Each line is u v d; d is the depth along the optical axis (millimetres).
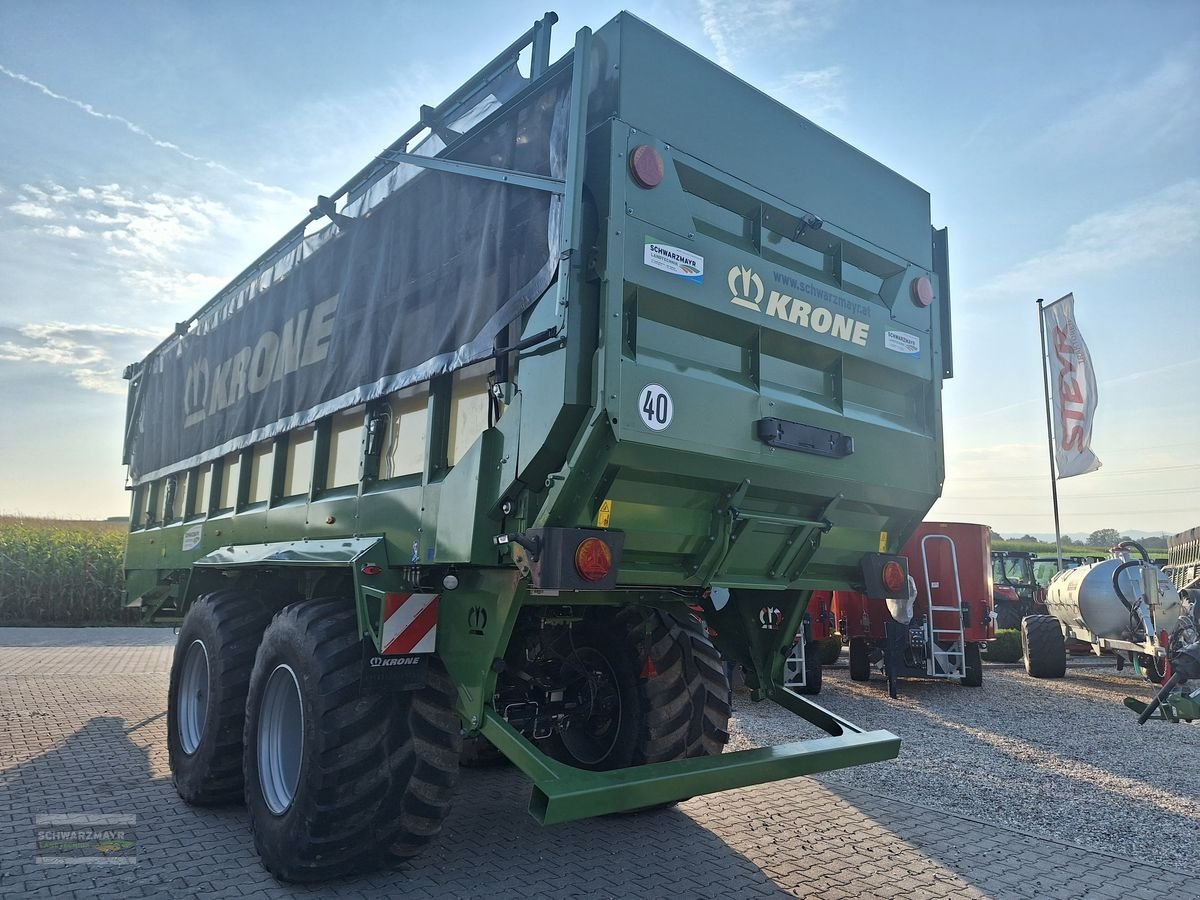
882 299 4051
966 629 9344
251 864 3590
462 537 3061
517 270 3119
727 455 3115
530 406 2898
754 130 3490
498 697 3984
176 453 6801
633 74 3043
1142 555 9859
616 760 4156
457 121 3715
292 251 5078
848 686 9516
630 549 3150
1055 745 6324
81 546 16594
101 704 7352
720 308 3182
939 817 4453
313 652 3322
